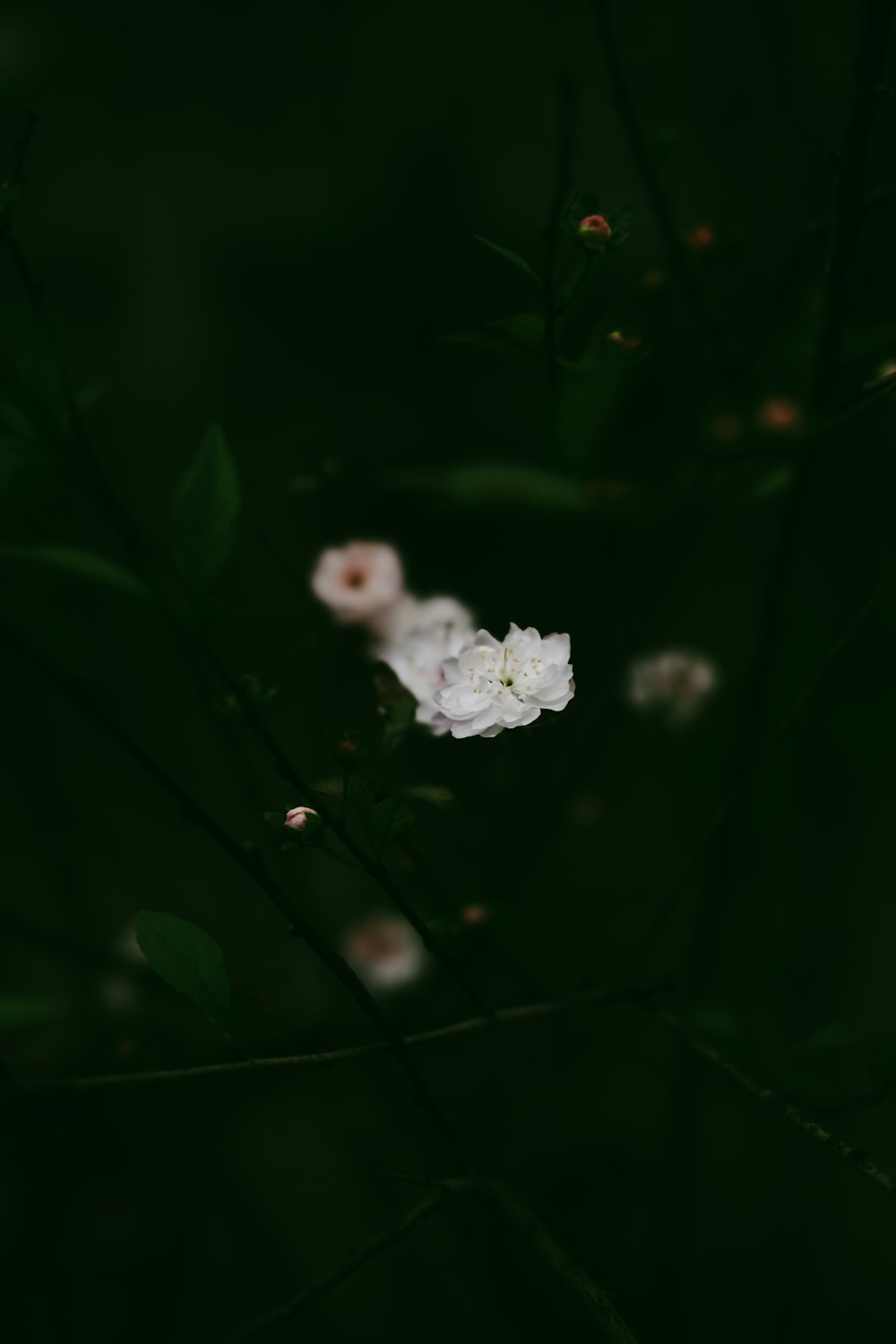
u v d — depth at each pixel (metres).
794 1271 0.65
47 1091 0.41
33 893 0.68
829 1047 0.46
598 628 0.61
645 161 0.49
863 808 0.67
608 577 0.62
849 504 0.67
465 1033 0.43
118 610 0.71
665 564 0.55
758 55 0.69
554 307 0.42
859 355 0.50
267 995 0.55
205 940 0.41
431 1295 0.63
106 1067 0.55
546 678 0.42
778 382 0.51
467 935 0.49
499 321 0.44
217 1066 0.41
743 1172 0.68
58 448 0.45
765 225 0.67
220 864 0.69
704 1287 0.65
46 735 0.67
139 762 0.42
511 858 0.55
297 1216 0.67
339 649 0.51
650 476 0.66
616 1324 0.40
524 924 0.61
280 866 0.58
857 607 0.65
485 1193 0.43
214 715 0.57
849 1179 0.67
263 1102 0.62
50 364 0.46
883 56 0.42
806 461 0.48
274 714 0.69
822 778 0.65
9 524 0.60
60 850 0.63
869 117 0.43
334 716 0.58
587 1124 0.67
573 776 0.56
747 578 0.71
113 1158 0.59
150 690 0.72
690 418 0.66
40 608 0.68
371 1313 0.64
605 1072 0.66
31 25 0.63
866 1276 0.66
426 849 0.60
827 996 0.67
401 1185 0.63
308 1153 0.68
